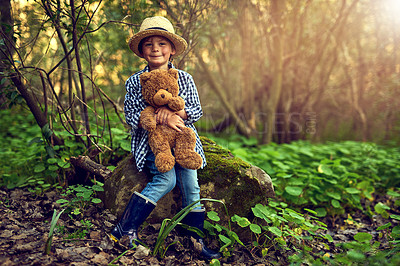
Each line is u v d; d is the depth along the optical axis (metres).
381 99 6.70
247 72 6.10
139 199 2.08
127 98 2.20
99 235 2.17
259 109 6.65
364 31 6.62
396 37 6.37
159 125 2.04
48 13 2.54
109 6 2.98
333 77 7.11
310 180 3.37
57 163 2.89
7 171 3.31
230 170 2.44
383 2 6.00
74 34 2.62
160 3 3.11
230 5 4.50
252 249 2.34
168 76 2.01
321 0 5.92
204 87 5.79
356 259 1.88
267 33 5.68
